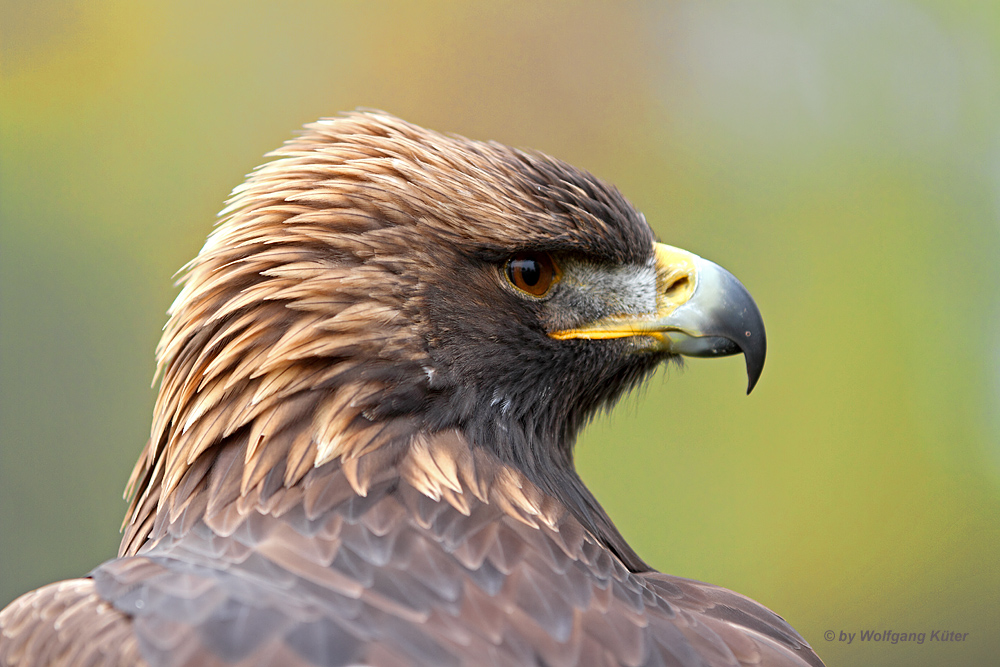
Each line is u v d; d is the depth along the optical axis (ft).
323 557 14.08
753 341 18.49
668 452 43.50
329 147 17.51
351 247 16.26
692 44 47.52
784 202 46.03
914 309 45.65
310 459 15.53
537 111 45.96
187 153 44.24
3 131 42.78
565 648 13.29
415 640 12.67
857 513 43.70
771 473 43.45
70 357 40.40
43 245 41.50
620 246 18.16
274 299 16.07
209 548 14.69
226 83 45.29
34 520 37.96
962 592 43.06
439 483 15.48
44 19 43.93
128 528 17.90
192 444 16.25
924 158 46.88
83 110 43.88
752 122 47.09
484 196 17.06
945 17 48.16
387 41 46.24
